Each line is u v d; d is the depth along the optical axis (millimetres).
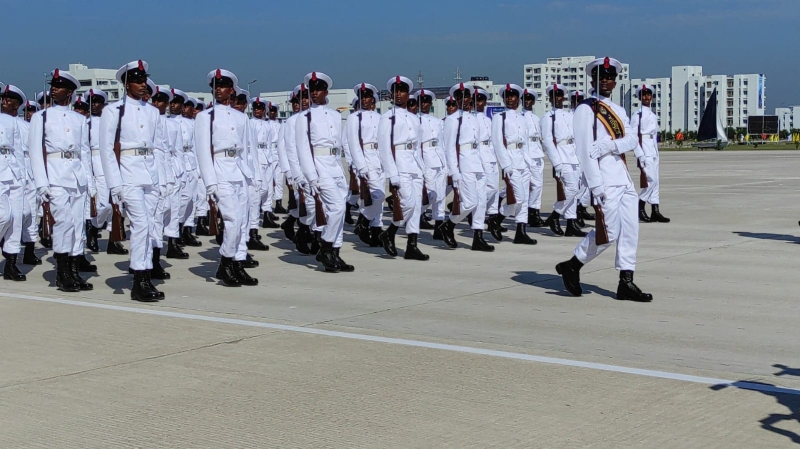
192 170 15070
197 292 10281
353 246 14547
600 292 9930
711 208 19453
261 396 6137
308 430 5441
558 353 7215
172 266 12523
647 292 9875
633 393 6094
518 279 10875
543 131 15555
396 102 12750
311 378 6551
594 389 6191
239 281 10727
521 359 7020
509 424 5492
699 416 5594
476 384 6348
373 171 13914
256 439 5301
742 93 155250
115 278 11406
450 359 7039
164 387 6367
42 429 5523
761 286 10172
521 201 14328
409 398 6039
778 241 13992
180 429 5496
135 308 9281
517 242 14492
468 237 15453
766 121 113312
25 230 12766
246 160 10805
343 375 6613
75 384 6461
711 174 33219
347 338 7785
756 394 6039
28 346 7578
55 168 10352
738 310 8875
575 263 9609
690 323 8320
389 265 12297
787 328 8094
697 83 151500
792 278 10680
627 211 9320
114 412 5832
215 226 10578
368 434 5352
